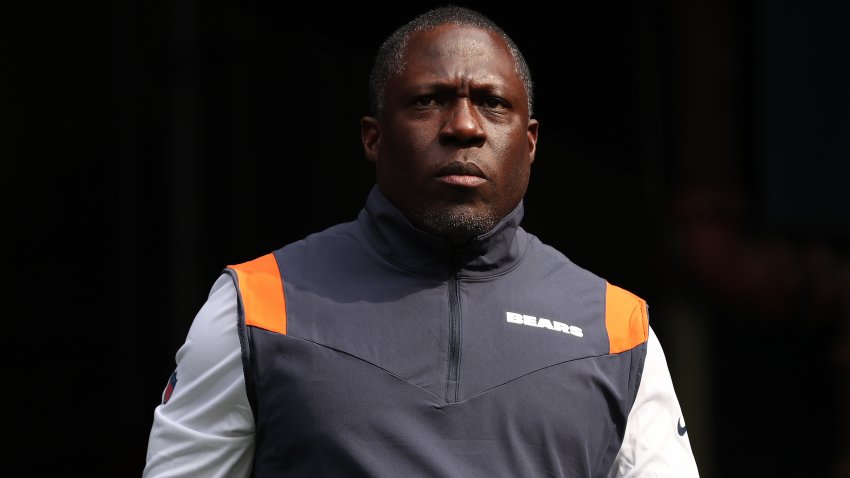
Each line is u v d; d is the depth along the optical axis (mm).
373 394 7629
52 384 20766
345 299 7988
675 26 19078
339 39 19766
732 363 19688
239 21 19828
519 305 8180
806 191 18906
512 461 7652
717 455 19641
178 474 7758
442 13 8500
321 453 7531
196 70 19625
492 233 8109
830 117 18656
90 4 20344
